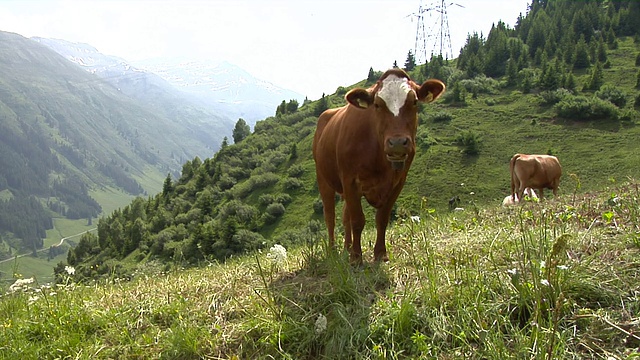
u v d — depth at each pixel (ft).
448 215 34.65
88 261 265.75
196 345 15.35
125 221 338.54
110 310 18.70
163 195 366.43
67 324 17.89
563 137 253.03
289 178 284.20
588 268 14.85
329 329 14.53
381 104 18.89
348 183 21.53
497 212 32.35
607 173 199.41
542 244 16.28
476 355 12.14
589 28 463.83
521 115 292.40
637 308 12.80
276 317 15.76
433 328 13.29
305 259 21.74
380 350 12.84
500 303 13.67
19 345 16.58
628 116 262.47
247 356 14.70
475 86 352.69
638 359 10.92
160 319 17.95
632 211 19.94
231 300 18.10
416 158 250.98
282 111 458.09
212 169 349.00
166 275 27.81
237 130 429.79
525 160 65.36
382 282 17.47
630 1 471.21
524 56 421.59
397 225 30.86
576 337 12.21
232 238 135.54
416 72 476.13
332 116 26.50
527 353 11.46
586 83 331.77
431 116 307.99
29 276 24.41
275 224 246.47
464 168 232.73
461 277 15.02
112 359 15.84
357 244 21.49
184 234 239.30
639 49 404.98
